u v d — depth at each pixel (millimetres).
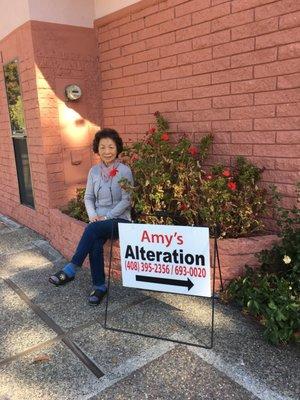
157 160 3580
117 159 3533
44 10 4246
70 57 4508
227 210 3211
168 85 3965
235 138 3465
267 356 2453
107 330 2811
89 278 3678
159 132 3766
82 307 3152
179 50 3768
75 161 4703
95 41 4684
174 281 2730
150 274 2795
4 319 3016
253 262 3107
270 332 2508
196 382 2258
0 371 2414
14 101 4957
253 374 2301
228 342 2602
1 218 5934
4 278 3756
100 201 3469
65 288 3490
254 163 3359
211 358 2451
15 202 5672
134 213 3547
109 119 4816
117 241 3514
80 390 2232
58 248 4414
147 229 2738
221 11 3336
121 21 4309
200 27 3529
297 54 2910
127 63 4375
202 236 2586
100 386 2258
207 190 3191
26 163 5133
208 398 2139
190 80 3734
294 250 2824
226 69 3406
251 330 2725
